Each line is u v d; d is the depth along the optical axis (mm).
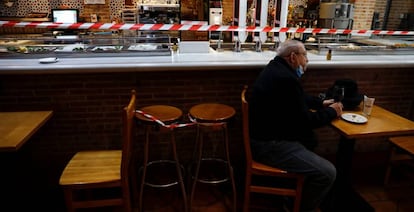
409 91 2781
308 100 2139
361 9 5531
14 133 1671
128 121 1584
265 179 2395
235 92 2434
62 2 5172
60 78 2170
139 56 2348
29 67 1960
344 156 2051
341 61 2365
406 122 1901
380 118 1965
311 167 1772
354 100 2072
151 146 2502
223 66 2148
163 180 2412
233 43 2762
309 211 1912
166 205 2154
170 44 2518
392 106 2805
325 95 2260
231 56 2453
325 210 2100
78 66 1993
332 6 4984
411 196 2314
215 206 2152
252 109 1927
